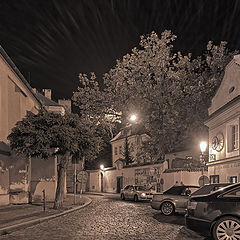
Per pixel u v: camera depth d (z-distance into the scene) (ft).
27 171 73.10
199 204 29.19
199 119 100.99
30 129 57.62
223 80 70.33
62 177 62.34
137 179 128.57
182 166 104.68
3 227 36.55
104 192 164.76
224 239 27.53
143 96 107.34
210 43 104.37
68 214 54.75
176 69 110.32
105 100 118.83
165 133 102.63
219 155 72.33
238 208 27.48
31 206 64.54
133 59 111.24
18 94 72.08
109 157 192.24
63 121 60.34
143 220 45.16
